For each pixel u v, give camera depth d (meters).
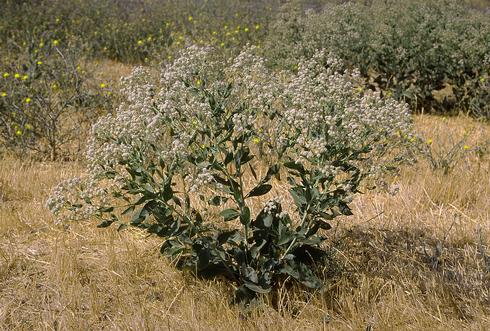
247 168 6.25
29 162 6.96
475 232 4.97
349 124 3.64
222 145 3.87
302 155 3.70
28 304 4.01
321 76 3.93
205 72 3.96
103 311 3.91
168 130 4.02
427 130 8.45
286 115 3.82
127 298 4.03
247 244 3.93
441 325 3.65
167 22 15.29
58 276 4.24
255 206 5.34
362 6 10.87
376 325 3.66
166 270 4.27
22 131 7.34
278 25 10.86
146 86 3.90
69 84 8.66
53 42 10.33
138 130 3.64
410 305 3.85
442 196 5.86
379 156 4.07
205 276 3.93
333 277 4.11
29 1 16.64
